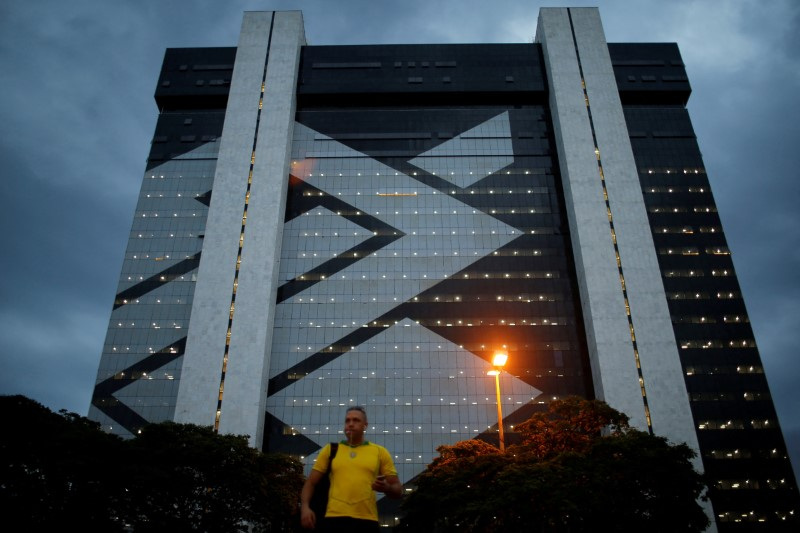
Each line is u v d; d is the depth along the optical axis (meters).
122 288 118.75
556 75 136.62
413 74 142.25
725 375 109.00
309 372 111.75
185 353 109.19
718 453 102.50
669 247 120.75
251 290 114.31
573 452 47.66
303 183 129.62
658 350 109.50
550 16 144.62
